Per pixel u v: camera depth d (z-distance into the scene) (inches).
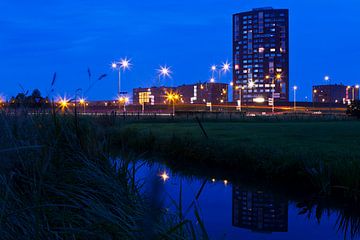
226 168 522.3
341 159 420.2
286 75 7396.7
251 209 314.7
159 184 77.0
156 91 6067.9
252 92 7529.5
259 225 268.5
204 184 415.5
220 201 336.8
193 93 7450.8
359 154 466.3
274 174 439.8
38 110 235.5
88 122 279.0
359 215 299.4
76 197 153.3
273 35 7396.7
